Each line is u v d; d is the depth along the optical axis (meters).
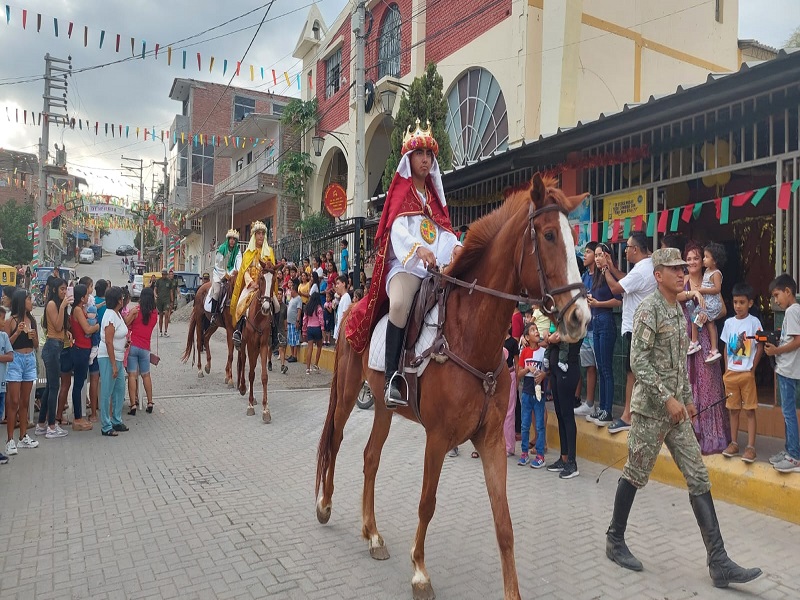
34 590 3.82
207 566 4.15
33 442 7.28
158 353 16.75
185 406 9.88
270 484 5.99
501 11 13.12
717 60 15.25
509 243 3.32
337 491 5.79
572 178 8.88
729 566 3.76
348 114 20.56
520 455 7.04
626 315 6.42
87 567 4.14
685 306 5.81
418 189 4.23
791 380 5.03
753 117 6.38
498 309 3.37
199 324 12.93
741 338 5.40
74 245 66.75
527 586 3.84
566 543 4.50
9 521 4.97
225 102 38.16
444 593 3.76
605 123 7.18
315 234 17.64
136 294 35.50
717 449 5.60
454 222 11.47
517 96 12.45
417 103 13.73
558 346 6.17
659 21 13.80
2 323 7.00
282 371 13.45
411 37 16.33
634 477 4.07
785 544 4.40
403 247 3.89
